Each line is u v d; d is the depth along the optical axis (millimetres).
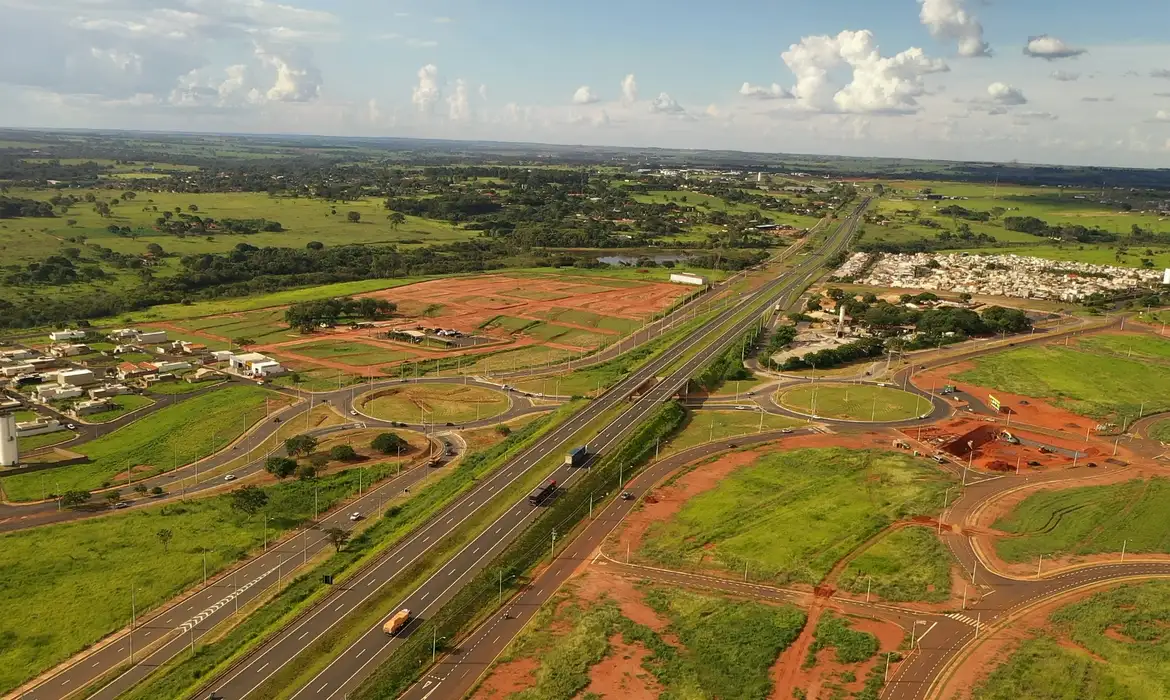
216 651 126312
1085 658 119875
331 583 145625
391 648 125688
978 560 152375
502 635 130000
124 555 157500
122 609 139625
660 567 151500
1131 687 112312
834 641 125062
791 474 195875
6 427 198375
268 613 137125
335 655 123812
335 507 183000
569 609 136250
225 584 149250
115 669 123375
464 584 145125
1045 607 135875
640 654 122312
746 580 145750
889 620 131750
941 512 173125
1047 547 156875
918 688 113312
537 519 169625
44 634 131750
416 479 199250
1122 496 180750
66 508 177000
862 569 148500
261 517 175750
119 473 198250
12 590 143500
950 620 131750
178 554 158875
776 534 162625
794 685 114375
